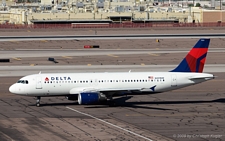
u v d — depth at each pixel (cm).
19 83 19112
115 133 15025
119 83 19538
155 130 15488
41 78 19138
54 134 14812
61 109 18788
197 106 19612
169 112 18400
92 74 19650
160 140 14262
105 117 17388
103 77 19550
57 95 19375
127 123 16462
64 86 19175
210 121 16850
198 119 17175
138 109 18938
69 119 16988
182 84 19950
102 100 18862
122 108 19138
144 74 19875
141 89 19100
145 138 14462
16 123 16300
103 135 14750
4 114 17762
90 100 18550
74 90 19250
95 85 19388
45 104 19862
